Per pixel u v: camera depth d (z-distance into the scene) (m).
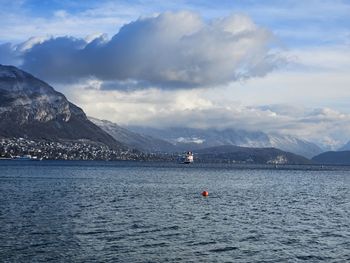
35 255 46.03
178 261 45.84
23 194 106.62
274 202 102.00
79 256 46.19
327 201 107.62
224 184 164.50
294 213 82.81
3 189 120.38
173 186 146.88
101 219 69.25
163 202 95.69
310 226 67.81
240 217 75.94
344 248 52.97
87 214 74.06
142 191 123.75
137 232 59.38
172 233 59.47
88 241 52.97
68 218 69.19
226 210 84.56
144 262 44.97
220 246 52.59
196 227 64.50
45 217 69.62
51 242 51.72
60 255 46.34
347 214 82.81
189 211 81.50
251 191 133.25
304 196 120.81
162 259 46.31
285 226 67.38
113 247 50.50
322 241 56.66
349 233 62.41
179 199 103.00
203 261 46.09
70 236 55.34
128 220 69.00
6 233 55.84
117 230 60.31
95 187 134.62
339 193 133.62
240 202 99.88
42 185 138.88
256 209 87.56
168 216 74.56
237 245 53.41
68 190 121.31
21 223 63.41
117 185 145.75
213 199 105.19
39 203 88.12
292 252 50.56
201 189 136.25
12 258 44.69
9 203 87.00
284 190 141.12
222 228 64.25
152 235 57.78
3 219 66.50
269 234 60.56
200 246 52.38
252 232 61.72
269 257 48.22
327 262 46.72
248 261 46.50
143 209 82.69
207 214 78.25
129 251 49.00
